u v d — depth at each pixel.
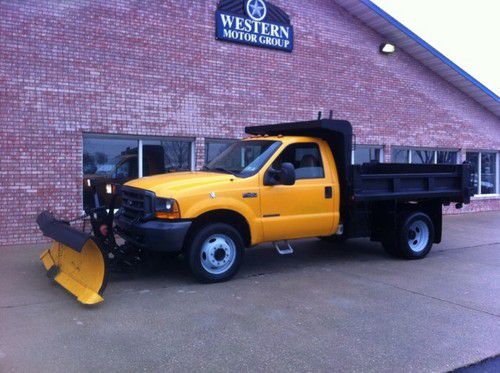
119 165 10.28
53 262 6.80
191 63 10.86
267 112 11.98
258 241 7.03
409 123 14.83
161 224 6.26
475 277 7.33
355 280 7.06
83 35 9.66
